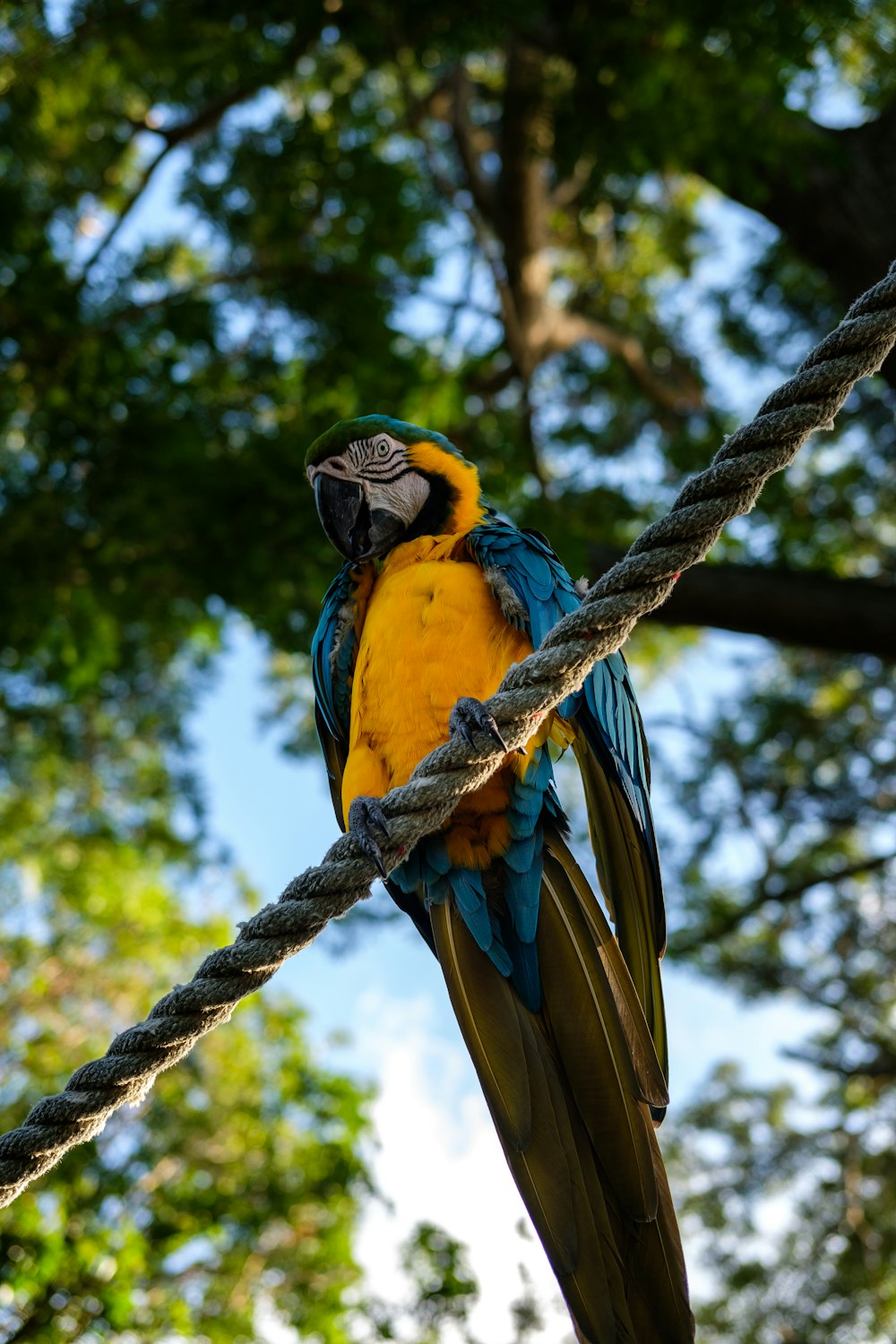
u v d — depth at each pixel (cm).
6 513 873
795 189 805
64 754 1191
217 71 898
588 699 345
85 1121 251
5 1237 557
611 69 799
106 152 985
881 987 1129
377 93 1118
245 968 263
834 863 1148
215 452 884
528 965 305
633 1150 273
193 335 868
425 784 276
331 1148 776
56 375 846
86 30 859
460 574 342
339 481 399
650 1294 255
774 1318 1112
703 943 1068
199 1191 708
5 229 833
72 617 899
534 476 906
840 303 875
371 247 904
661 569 261
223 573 842
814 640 859
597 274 1370
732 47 764
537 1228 262
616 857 354
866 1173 1148
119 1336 598
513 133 999
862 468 1138
